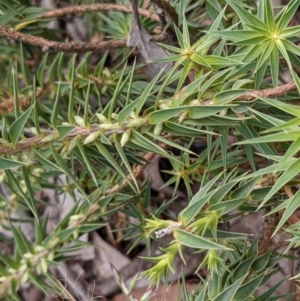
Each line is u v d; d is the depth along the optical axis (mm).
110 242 545
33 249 400
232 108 317
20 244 397
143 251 536
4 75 457
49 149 325
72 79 321
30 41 389
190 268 507
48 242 402
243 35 305
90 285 533
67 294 434
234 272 344
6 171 335
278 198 356
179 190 531
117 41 410
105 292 529
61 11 426
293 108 268
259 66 308
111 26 438
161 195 530
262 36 304
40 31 445
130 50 448
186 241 306
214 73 350
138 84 409
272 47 306
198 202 308
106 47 408
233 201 319
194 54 322
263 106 329
